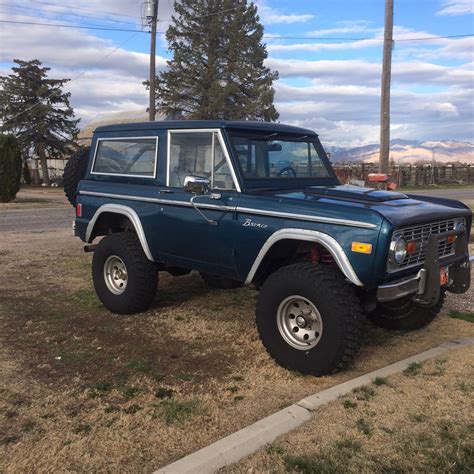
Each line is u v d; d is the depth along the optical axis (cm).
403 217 391
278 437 320
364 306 429
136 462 302
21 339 497
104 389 394
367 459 298
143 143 552
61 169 4259
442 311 593
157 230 527
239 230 453
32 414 356
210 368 435
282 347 427
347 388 381
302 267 416
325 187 511
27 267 809
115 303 572
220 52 3247
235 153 471
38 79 3856
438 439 317
